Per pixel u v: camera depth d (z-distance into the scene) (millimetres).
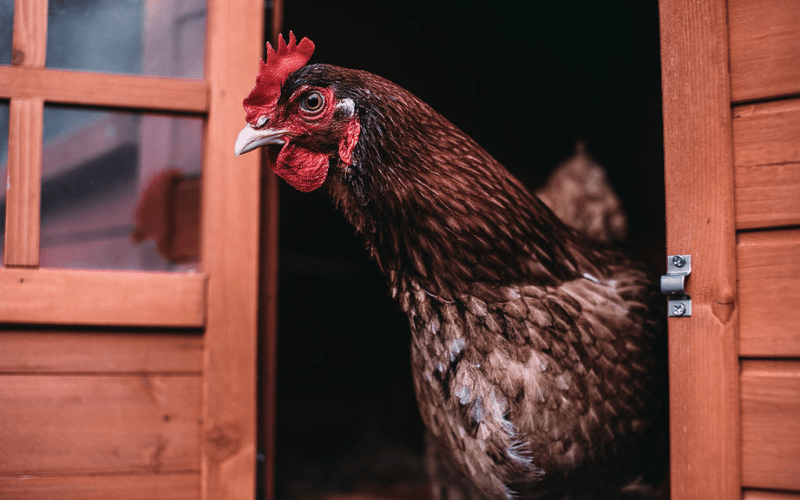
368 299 1580
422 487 1086
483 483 650
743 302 584
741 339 583
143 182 815
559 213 924
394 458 1259
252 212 699
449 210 610
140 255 807
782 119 581
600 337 620
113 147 811
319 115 614
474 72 1607
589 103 1650
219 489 682
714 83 595
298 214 1523
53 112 712
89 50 707
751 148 587
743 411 581
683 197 601
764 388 577
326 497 1019
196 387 689
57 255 745
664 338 646
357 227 630
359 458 1271
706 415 588
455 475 717
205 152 707
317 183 625
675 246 602
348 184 620
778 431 573
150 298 679
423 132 616
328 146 618
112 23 715
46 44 680
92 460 667
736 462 579
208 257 695
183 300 686
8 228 662
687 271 596
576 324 616
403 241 616
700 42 600
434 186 610
